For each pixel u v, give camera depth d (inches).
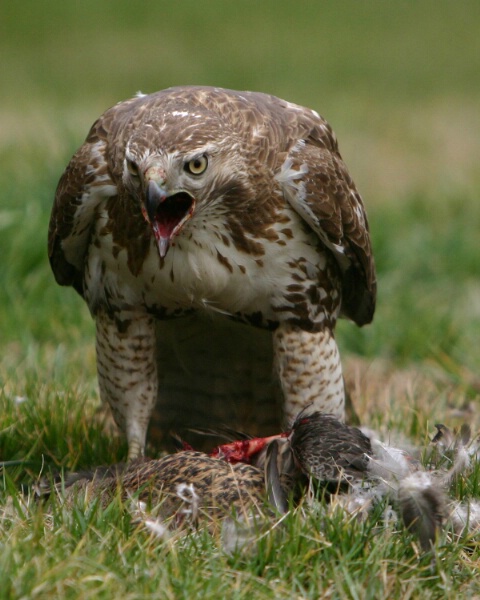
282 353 397.1
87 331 553.6
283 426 407.5
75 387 449.1
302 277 384.5
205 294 378.3
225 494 320.8
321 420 355.6
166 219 345.7
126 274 382.9
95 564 271.1
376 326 581.0
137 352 401.7
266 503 310.2
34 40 1806.1
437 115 1380.4
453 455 359.9
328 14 2071.9
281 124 383.9
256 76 1578.5
